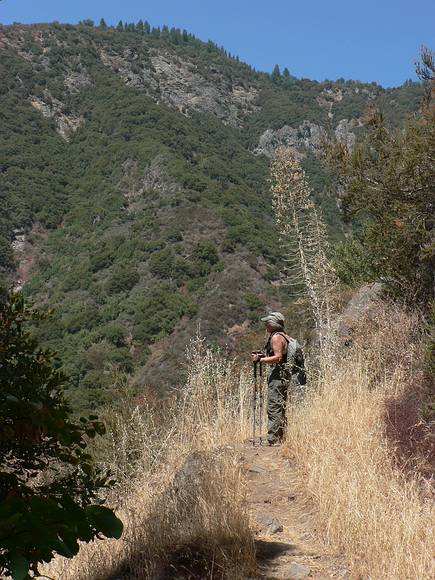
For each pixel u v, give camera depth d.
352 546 4.52
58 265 114.94
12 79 191.75
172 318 81.62
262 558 4.62
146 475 7.14
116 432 8.28
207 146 165.75
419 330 8.70
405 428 5.80
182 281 90.31
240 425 7.71
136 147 144.88
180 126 168.25
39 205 134.50
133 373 75.06
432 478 5.17
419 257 9.76
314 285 10.09
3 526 2.36
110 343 78.50
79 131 173.62
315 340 11.04
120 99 185.12
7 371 2.93
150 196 122.44
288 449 6.76
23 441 2.95
